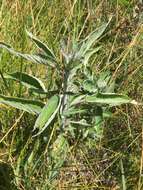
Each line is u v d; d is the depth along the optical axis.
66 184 0.67
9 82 0.76
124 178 0.65
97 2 0.98
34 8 0.90
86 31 0.91
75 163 0.68
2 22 0.83
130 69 0.82
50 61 0.58
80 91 0.61
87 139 0.67
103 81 0.65
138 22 0.88
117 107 0.78
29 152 0.66
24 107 0.61
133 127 0.75
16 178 0.66
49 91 0.61
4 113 0.72
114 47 0.88
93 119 0.63
